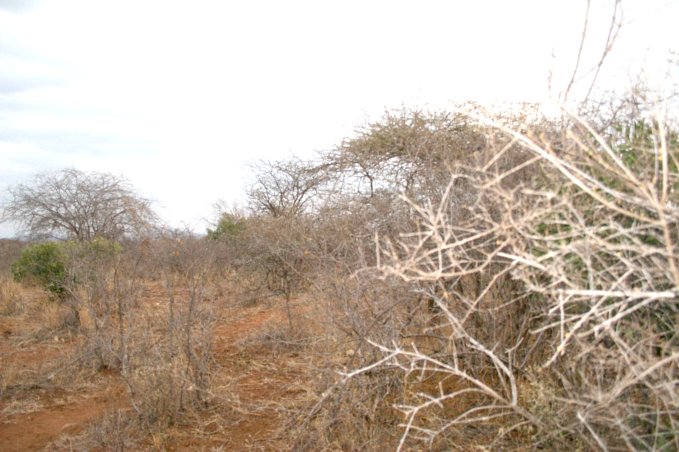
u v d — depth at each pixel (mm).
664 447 2512
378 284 3898
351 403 3832
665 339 2758
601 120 3178
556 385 3301
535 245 2543
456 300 3898
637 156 2688
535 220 2709
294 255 6402
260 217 10547
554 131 3121
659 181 2521
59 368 6117
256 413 4742
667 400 2434
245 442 4277
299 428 3908
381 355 3844
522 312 3783
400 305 4133
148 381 4980
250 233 9336
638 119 2873
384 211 4797
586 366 3016
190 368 5156
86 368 6176
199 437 4418
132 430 4520
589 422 2775
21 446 4504
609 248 2340
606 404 2439
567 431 3014
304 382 5117
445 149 4395
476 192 3580
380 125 7660
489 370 4035
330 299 4379
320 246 5266
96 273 7805
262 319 8461
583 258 2346
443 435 3654
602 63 2986
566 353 3152
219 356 6562
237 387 5410
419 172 4730
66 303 8391
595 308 2248
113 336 6383
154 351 5473
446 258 3566
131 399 4738
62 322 8344
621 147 2912
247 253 9453
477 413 3766
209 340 5566
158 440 4281
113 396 5344
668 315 2689
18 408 5277
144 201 13117
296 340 6434
